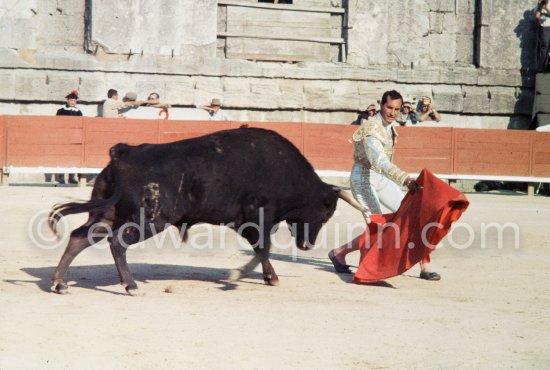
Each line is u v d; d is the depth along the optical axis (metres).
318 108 17.08
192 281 5.51
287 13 17.20
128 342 3.73
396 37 17.56
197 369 3.33
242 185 5.11
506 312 4.68
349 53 17.33
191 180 4.91
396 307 4.76
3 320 4.08
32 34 15.72
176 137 13.61
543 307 4.86
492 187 15.92
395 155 14.44
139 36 16.12
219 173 4.99
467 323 4.35
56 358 3.43
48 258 6.32
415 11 17.59
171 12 16.23
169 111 16.11
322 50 17.39
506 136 14.71
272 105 16.83
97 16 15.88
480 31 17.72
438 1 17.70
